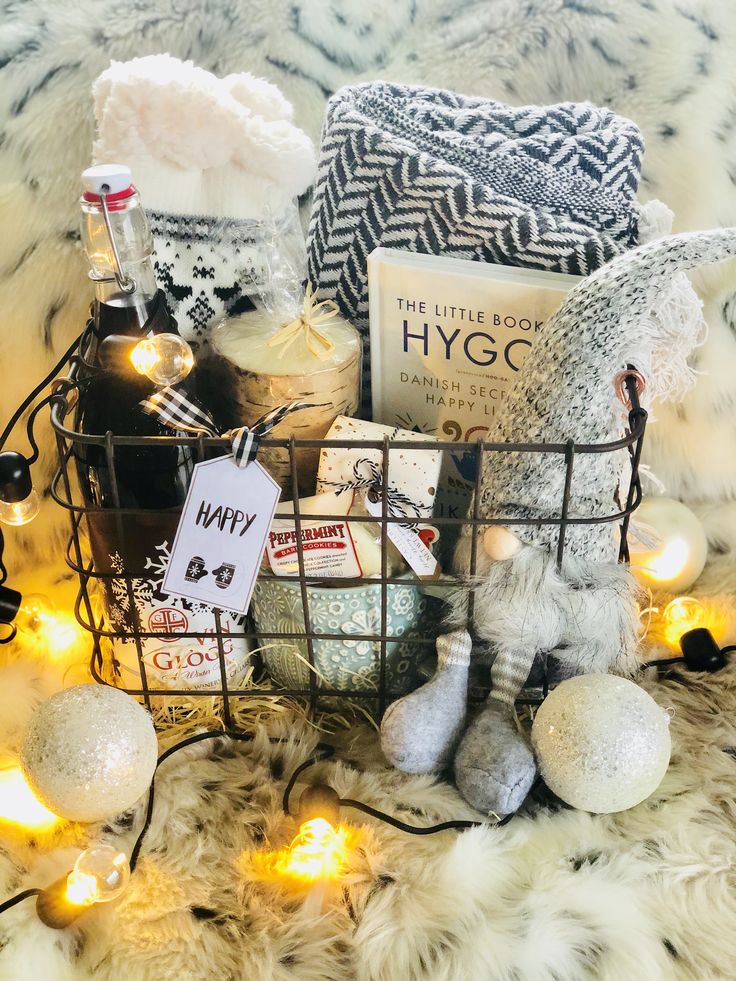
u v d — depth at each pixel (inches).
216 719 28.6
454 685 26.1
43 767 23.3
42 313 31.1
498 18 31.7
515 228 26.7
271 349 27.1
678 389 29.8
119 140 26.4
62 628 30.7
